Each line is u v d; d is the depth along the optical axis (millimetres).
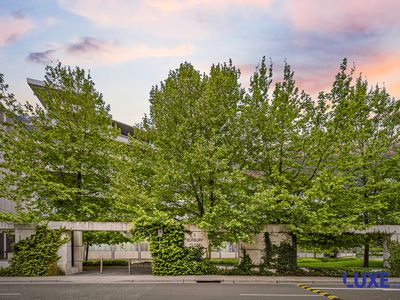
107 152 21672
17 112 21500
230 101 19641
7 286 15438
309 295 13133
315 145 18938
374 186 19844
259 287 15227
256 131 19156
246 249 19469
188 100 19000
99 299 12164
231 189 18172
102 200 22234
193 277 17734
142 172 20078
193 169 17641
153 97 21359
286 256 19109
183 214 19469
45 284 16094
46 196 21484
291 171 19531
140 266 24438
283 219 19250
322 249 20984
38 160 21047
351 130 19047
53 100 22109
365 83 21906
